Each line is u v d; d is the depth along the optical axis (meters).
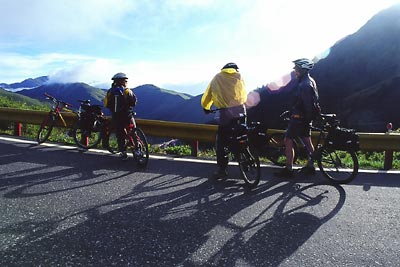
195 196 5.62
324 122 6.93
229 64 6.57
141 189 5.89
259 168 6.08
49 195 5.42
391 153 8.19
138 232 4.26
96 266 3.49
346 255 3.82
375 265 3.63
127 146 7.83
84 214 4.73
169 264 3.56
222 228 4.43
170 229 4.37
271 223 4.62
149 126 9.63
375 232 4.40
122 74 7.91
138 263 3.56
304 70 6.63
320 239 4.18
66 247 3.83
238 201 5.43
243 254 3.80
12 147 8.84
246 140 6.22
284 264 3.61
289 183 6.49
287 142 6.82
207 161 8.15
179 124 9.20
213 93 6.43
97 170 7.00
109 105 7.79
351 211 5.09
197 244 3.99
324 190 6.09
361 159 9.11
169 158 8.35
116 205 5.11
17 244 3.86
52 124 9.76
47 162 7.47
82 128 9.07
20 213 4.69
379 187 6.34
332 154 6.80
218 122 6.54
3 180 6.09
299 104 6.65
